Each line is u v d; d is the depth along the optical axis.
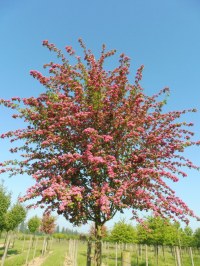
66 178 7.49
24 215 24.97
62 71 8.92
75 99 8.22
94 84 8.05
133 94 8.51
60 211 7.49
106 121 8.12
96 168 6.96
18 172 7.85
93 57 9.31
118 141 7.80
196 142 8.12
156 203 7.62
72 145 7.87
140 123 8.16
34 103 8.00
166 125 8.61
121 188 7.00
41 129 7.96
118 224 31.92
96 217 7.53
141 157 7.71
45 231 39.44
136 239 30.59
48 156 7.92
